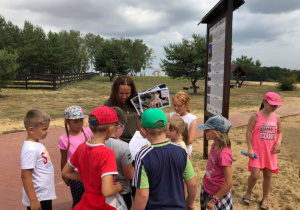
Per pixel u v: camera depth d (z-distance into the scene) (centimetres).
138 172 195
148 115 203
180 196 201
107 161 196
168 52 2602
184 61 2584
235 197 428
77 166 213
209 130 260
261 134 378
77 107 276
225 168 252
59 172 543
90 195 202
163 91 309
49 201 248
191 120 347
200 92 2709
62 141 278
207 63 598
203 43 2517
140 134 285
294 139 819
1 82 1964
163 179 195
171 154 198
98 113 204
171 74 2611
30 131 241
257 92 2650
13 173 530
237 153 674
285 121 1128
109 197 203
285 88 2886
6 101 1778
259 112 384
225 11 462
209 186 272
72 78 3444
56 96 2131
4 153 670
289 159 627
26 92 2339
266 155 380
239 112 1373
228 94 467
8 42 4888
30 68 5159
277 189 460
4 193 439
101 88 2931
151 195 197
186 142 311
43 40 5391
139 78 5141
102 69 4578
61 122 1122
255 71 3753
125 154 234
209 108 578
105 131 207
